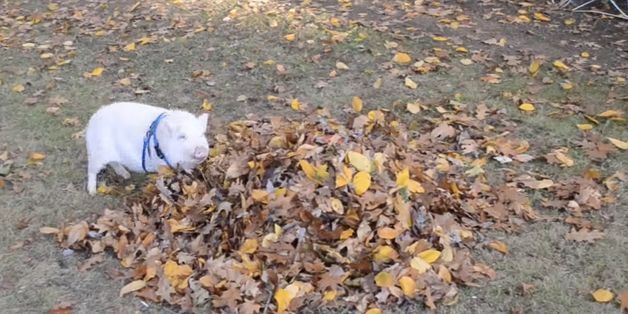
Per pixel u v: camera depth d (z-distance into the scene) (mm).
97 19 6344
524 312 3371
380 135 4402
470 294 3449
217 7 6359
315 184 3684
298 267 3477
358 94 4996
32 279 3621
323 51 5547
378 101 4906
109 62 5566
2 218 3986
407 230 3598
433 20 6008
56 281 3607
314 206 3609
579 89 4969
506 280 3512
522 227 3791
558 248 3670
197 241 3648
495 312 3373
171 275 3504
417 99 4914
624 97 4840
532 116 4684
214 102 4977
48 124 4809
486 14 6094
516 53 5457
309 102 4922
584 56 5391
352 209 3594
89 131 4121
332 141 3953
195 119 3926
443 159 4188
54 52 5785
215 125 4660
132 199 4078
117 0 6789
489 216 3826
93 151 4086
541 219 3840
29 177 4293
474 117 4680
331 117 4719
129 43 5840
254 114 4793
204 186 3883
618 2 6152
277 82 5180
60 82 5332
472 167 4184
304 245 3535
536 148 4391
